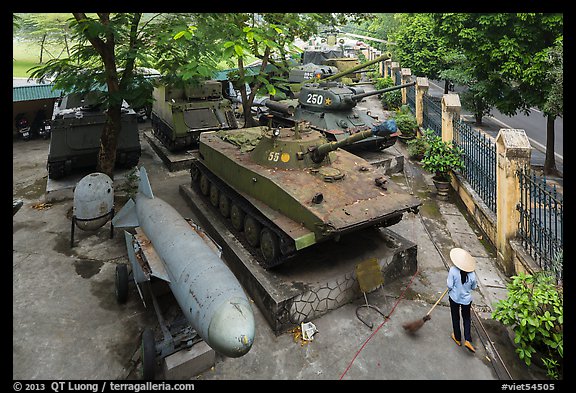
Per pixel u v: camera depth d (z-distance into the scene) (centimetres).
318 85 1378
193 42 909
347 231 634
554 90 1029
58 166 1170
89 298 721
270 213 721
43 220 1029
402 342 613
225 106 1505
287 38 1172
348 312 685
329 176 748
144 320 666
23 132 1753
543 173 1299
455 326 600
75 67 1004
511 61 1179
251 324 484
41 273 796
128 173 1255
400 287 749
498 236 807
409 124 1627
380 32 3703
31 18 1505
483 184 949
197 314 509
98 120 1198
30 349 598
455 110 1195
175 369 541
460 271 579
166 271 611
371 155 1320
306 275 691
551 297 538
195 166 1107
